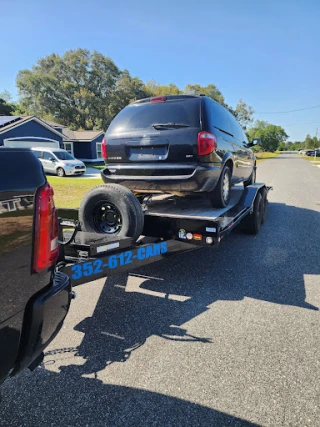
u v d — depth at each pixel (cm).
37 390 228
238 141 556
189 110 404
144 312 334
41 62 6038
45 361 259
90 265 300
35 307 168
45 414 208
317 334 294
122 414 207
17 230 159
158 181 414
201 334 294
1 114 4653
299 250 529
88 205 367
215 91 6725
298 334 294
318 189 1341
